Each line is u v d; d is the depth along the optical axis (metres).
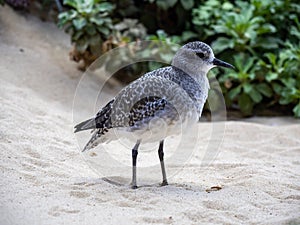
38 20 17.38
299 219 8.19
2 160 9.93
